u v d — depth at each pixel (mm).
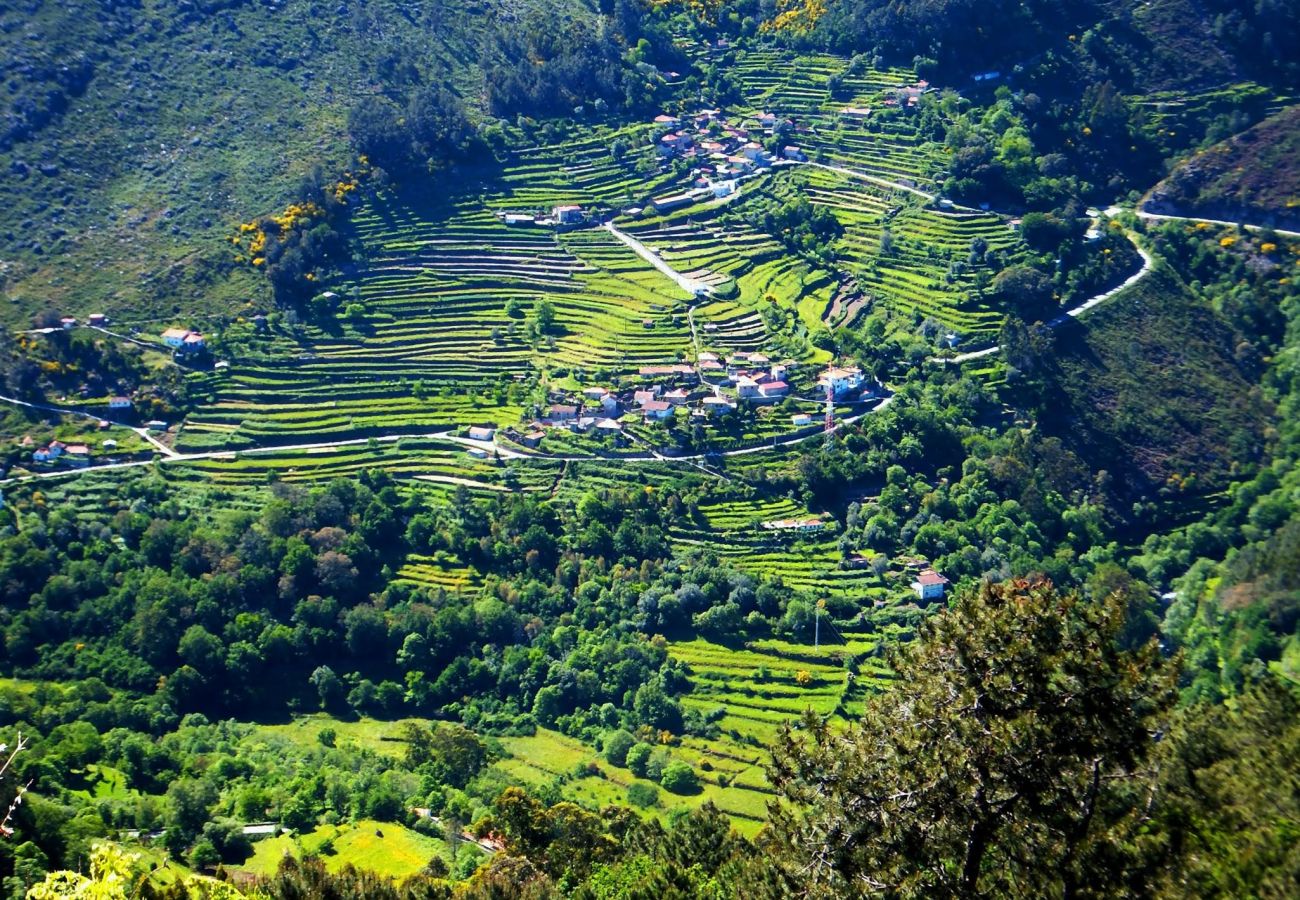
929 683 52531
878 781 52375
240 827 118438
